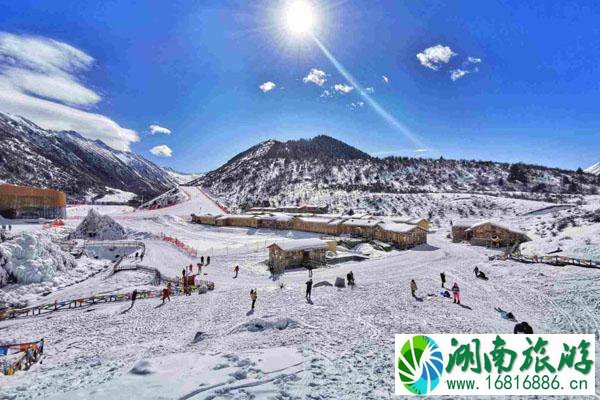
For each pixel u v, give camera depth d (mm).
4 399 12078
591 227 53188
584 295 28438
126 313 29578
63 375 14961
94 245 64562
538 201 116688
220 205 156500
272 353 15516
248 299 31953
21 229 73750
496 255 49938
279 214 101750
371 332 20031
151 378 12133
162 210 139625
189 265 49250
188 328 24750
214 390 11172
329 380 12758
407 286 34219
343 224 77250
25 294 38656
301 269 47156
